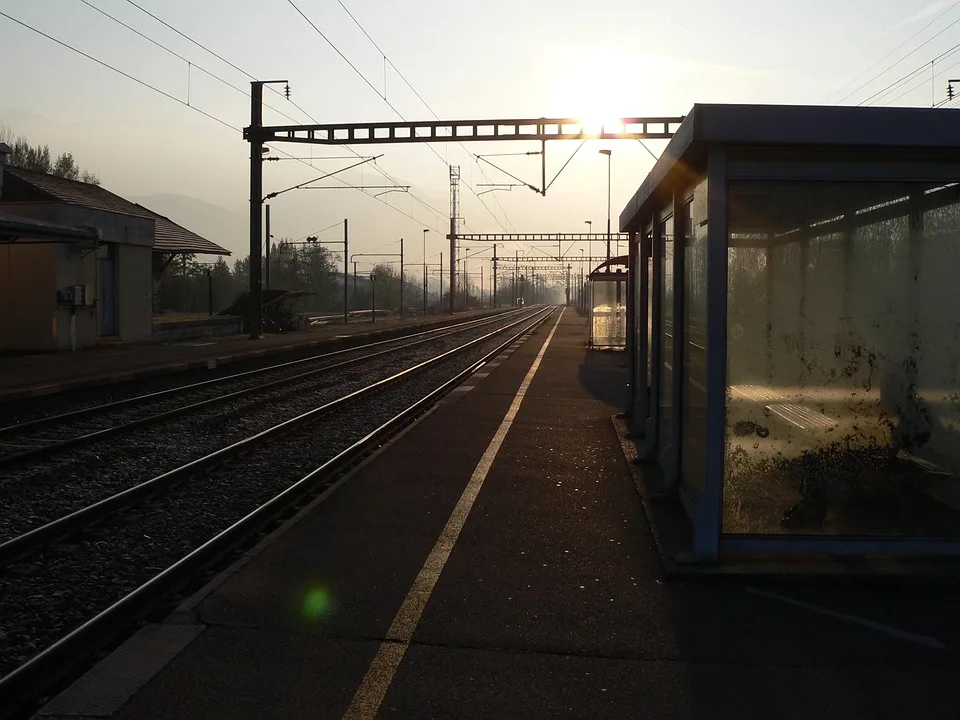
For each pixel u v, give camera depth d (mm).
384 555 5645
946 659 4047
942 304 5582
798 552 5387
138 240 26812
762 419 5535
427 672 3875
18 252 22703
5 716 3580
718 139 4992
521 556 5641
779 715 3512
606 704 3592
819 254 5598
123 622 4590
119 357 21781
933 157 5219
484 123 25953
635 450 9492
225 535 6086
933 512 5520
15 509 7270
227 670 3879
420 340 36594
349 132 27109
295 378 18562
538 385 17125
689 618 4559
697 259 6043
